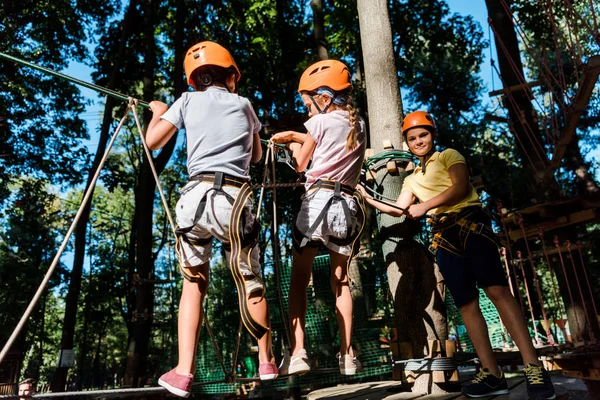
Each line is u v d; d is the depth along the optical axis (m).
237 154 2.65
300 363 3.09
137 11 16.64
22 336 23.06
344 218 3.17
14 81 17.55
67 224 27.48
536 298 17.64
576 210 7.29
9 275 23.53
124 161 26.20
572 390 3.79
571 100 6.07
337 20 18.08
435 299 4.33
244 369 8.33
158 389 2.43
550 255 9.39
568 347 5.12
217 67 2.83
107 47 18.00
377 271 7.66
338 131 3.32
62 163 19.11
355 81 17.67
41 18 17.27
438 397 3.65
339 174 3.28
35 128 18.66
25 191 19.34
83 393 2.35
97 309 29.77
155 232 29.14
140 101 2.78
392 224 4.57
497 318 6.55
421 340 4.25
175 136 13.45
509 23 10.52
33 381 5.65
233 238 2.45
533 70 19.56
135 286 11.91
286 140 3.43
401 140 4.86
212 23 18.00
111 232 29.66
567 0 6.27
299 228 3.23
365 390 4.92
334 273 3.33
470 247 3.17
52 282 25.52
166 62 19.70
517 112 8.45
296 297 3.29
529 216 7.62
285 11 19.45
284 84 19.12
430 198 3.49
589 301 9.15
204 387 8.14
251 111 2.85
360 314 7.21
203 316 2.66
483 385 3.09
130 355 11.30
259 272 2.62
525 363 2.87
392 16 19.20
